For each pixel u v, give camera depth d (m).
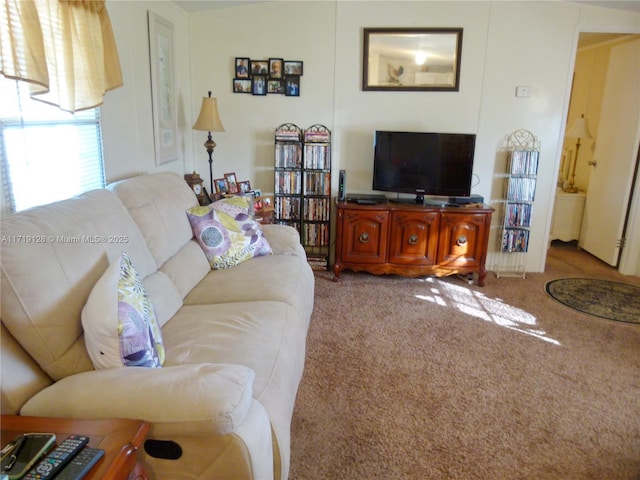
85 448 1.12
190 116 4.16
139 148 3.10
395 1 3.94
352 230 3.95
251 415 1.40
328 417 2.19
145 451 1.34
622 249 4.52
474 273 4.17
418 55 4.03
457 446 2.03
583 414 2.27
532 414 2.26
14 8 1.63
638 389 2.50
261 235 2.96
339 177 4.13
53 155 2.22
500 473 1.88
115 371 1.44
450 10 3.94
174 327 1.97
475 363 2.72
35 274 1.40
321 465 1.89
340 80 4.11
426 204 4.02
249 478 1.35
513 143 4.18
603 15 3.92
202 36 4.06
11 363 1.37
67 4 2.00
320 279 4.10
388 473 1.86
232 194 3.88
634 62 4.37
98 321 1.43
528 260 4.43
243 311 2.12
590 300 3.77
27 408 1.34
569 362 2.77
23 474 1.03
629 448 2.04
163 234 2.36
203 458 1.34
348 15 3.99
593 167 5.03
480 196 4.15
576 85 5.62
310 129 4.17
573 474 1.89
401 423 2.16
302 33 4.04
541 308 3.58
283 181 4.14
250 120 4.21
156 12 3.35
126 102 2.90
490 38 3.98
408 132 3.90
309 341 2.94
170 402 1.30
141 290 1.66
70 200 1.79
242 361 1.71
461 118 4.14
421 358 2.76
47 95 1.98
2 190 1.90
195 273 2.51
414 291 3.86
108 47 2.32
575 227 5.30
